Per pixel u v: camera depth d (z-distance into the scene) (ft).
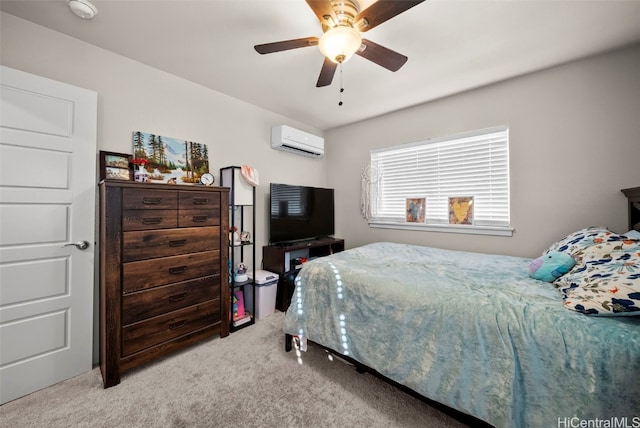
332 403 4.75
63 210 5.39
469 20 5.31
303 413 4.51
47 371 5.16
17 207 4.89
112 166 6.30
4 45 5.08
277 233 9.80
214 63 6.98
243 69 7.28
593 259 4.29
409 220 10.30
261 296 8.45
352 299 5.26
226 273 7.25
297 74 7.55
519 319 3.54
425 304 4.35
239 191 8.22
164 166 7.29
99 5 4.89
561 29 5.61
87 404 4.69
